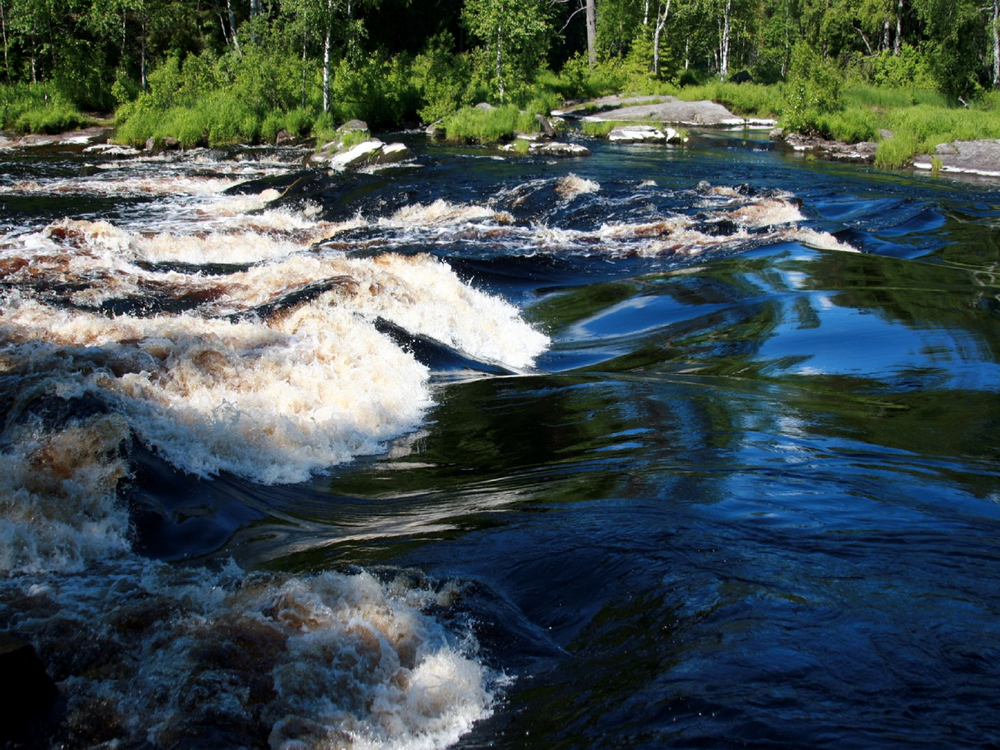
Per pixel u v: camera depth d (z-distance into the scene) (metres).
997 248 14.86
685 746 2.89
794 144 31.94
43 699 3.16
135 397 6.49
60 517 4.72
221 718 3.10
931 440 6.30
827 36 53.62
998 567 4.14
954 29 43.41
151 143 28.83
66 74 36.12
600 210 18.05
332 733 3.07
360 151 25.67
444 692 3.31
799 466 5.61
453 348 9.58
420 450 6.65
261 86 32.41
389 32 51.94
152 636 3.56
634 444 6.22
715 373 8.57
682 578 4.02
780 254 14.09
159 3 41.56
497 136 30.19
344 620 3.71
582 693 3.29
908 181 23.50
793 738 2.90
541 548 4.42
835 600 3.80
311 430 6.55
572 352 10.34
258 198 19.47
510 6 37.09
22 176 21.56
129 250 13.34
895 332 9.48
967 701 3.11
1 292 10.45
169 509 5.06
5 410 5.65
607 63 50.97
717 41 57.00
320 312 8.91
